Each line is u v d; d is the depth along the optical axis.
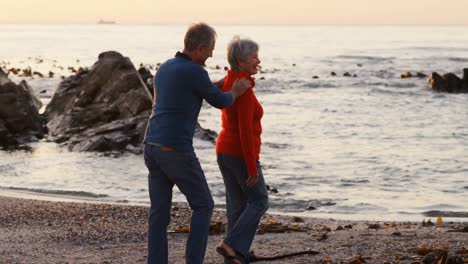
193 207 5.82
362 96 46.78
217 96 5.66
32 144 24.14
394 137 27.70
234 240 6.08
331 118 34.31
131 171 19.19
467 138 27.50
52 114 27.81
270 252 7.63
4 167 19.73
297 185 17.41
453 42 170.88
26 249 8.15
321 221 11.80
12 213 11.23
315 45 151.75
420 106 40.72
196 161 5.77
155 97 5.81
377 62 85.62
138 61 91.06
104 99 25.84
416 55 102.25
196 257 5.79
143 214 11.29
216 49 130.25
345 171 19.64
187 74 5.59
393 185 17.52
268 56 101.38
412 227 10.54
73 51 121.06
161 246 5.87
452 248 7.73
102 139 22.80
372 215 13.30
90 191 16.20
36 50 124.75
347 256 7.35
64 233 9.34
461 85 49.84
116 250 8.09
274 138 27.03
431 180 18.27
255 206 6.16
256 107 5.99
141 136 23.12
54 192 15.94
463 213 13.44
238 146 6.04
